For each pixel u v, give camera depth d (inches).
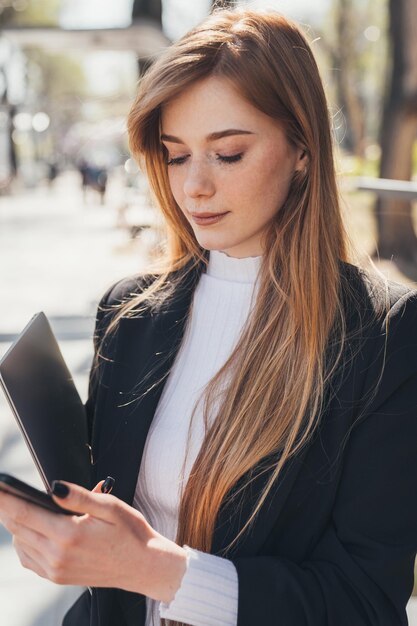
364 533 42.3
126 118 48.3
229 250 50.6
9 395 38.6
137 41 279.9
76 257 443.2
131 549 37.1
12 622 97.6
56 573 35.7
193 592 39.0
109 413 51.1
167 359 50.8
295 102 43.8
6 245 511.8
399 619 42.0
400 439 42.7
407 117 361.4
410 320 44.6
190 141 44.4
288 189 46.6
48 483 39.5
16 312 278.4
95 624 48.6
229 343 50.2
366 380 43.6
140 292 55.8
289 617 39.8
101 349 53.9
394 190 131.1
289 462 43.3
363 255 51.3
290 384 44.3
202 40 43.1
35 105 1230.9
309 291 45.3
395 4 356.5
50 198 1085.1
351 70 831.1
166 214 53.3
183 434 48.2
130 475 48.6
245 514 43.8
